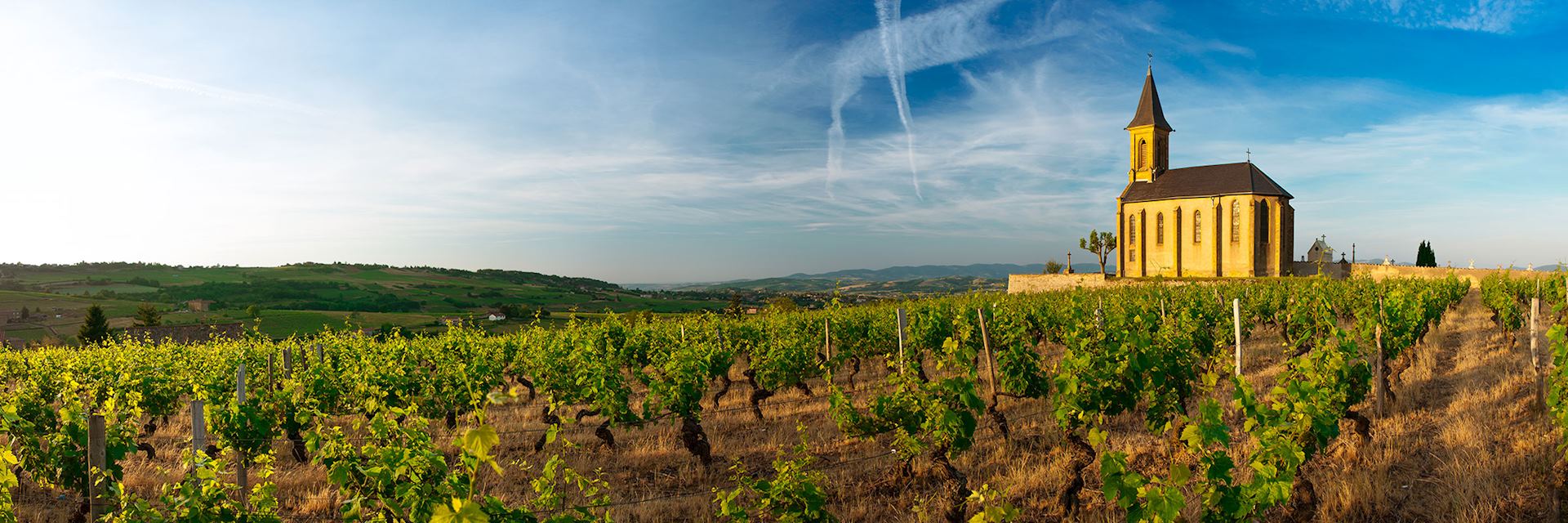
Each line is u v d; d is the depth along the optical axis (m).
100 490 8.67
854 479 11.09
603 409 13.32
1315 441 9.20
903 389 11.12
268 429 11.55
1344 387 11.15
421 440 7.60
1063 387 10.30
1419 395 14.23
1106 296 33.16
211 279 151.38
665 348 21.44
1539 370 12.20
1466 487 8.77
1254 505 7.24
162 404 16.06
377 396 14.48
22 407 12.80
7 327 89.00
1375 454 10.34
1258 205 63.41
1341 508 8.75
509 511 6.14
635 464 12.52
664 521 9.72
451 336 24.23
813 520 7.99
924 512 8.74
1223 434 7.34
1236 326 16.06
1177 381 12.29
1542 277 34.41
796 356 17.84
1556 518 7.73
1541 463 9.26
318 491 10.90
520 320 100.62
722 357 18.11
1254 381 16.47
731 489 10.91
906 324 22.59
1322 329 20.11
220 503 6.74
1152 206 69.25
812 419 15.15
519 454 13.12
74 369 19.45
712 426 15.22
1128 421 13.32
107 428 9.23
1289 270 66.00
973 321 21.27
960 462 11.50
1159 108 73.25
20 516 9.90
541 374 15.66
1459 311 34.91
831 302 25.08
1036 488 10.23
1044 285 73.25
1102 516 9.09
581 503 10.22
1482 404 12.62
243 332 29.16
